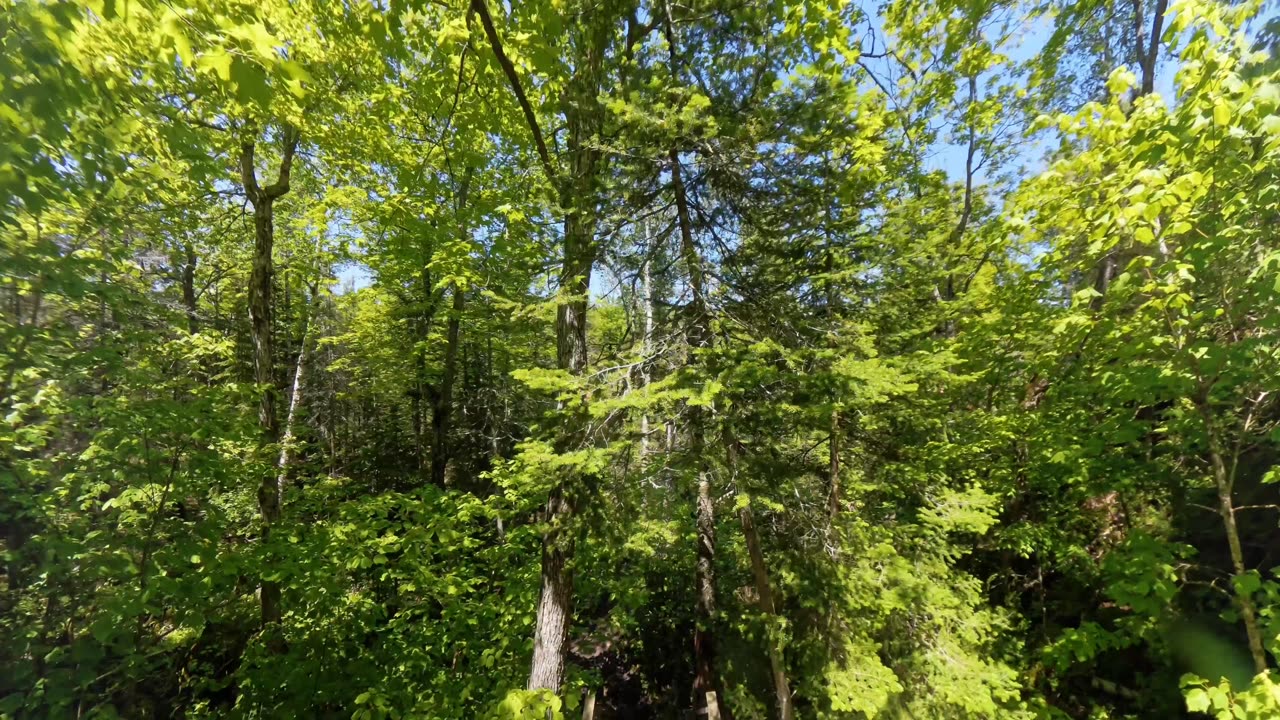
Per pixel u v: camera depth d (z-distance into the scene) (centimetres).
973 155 1011
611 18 523
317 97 627
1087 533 715
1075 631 550
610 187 500
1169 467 541
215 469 528
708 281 533
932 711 561
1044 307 611
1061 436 563
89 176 323
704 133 438
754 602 754
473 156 780
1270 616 384
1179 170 373
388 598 661
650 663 956
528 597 669
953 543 719
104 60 317
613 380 483
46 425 434
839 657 566
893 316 654
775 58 505
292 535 603
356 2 433
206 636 665
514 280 835
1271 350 377
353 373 1875
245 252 1303
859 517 675
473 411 1627
